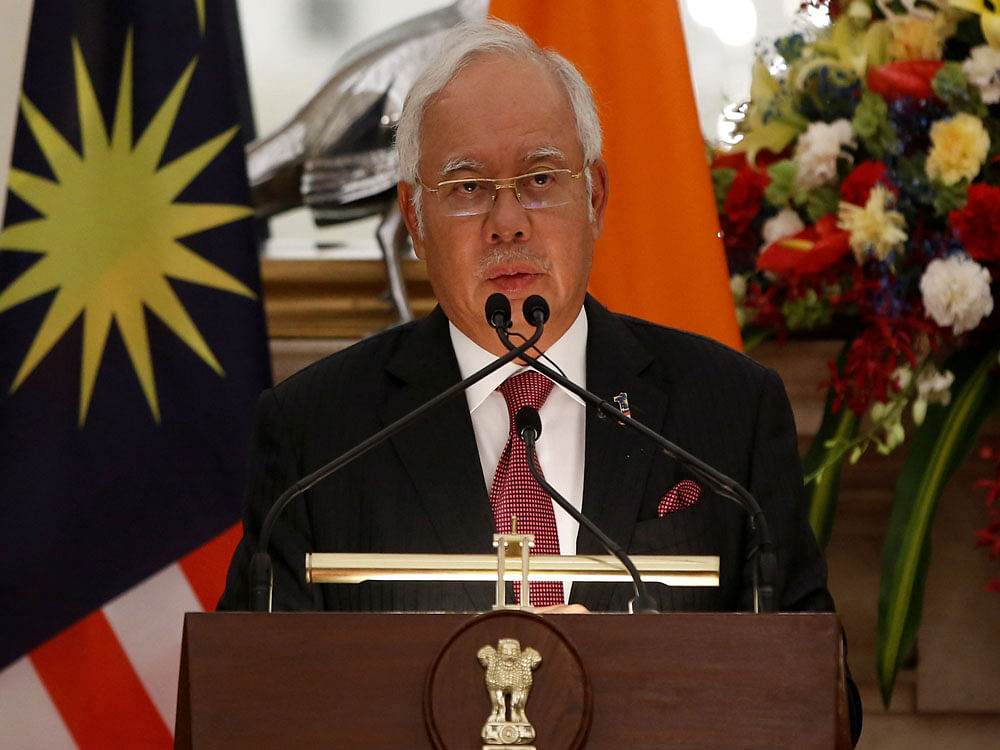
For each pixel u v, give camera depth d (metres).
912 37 12.49
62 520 12.66
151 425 12.90
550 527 8.95
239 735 5.84
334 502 9.13
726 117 13.74
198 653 5.92
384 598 8.77
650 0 13.43
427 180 9.48
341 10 15.13
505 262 9.16
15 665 12.55
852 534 13.90
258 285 13.23
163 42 13.41
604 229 13.17
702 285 12.89
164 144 13.27
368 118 14.81
